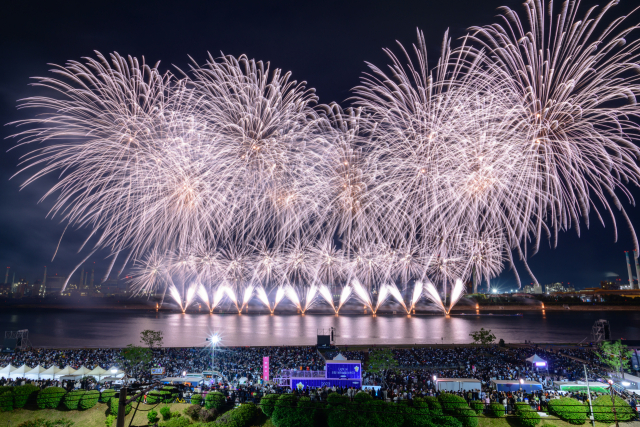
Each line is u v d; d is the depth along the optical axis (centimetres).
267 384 5494
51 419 4653
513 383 5116
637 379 5684
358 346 9831
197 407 4544
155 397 4791
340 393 4850
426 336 14550
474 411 4172
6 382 5503
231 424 4144
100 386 5384
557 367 7069
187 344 12256
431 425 3962
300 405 4200
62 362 7494
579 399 4734
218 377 5988
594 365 7438
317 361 7494
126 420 4475
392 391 4797
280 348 9425
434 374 6072
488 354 8700
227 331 16250
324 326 18675
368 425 3953
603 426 4141
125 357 6656
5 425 4544
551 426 3984
